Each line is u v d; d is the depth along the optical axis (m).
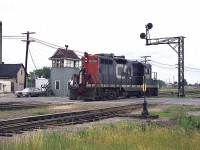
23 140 8.91
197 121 14.04
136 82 43.38
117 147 8.70
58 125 14.61
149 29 44.19
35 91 57.22
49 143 8.58
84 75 36.41
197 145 9.21
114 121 16.56
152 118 18.02
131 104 27.94
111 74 38.53
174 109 23.69
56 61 61.47
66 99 41.78
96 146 8.67
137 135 10.46
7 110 23.97
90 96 36.00
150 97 45.41
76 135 10.70
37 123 14.25
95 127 12.90
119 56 41.59
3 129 12.35
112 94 38.88
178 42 46.44
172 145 9.27
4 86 78.94
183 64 47.22
